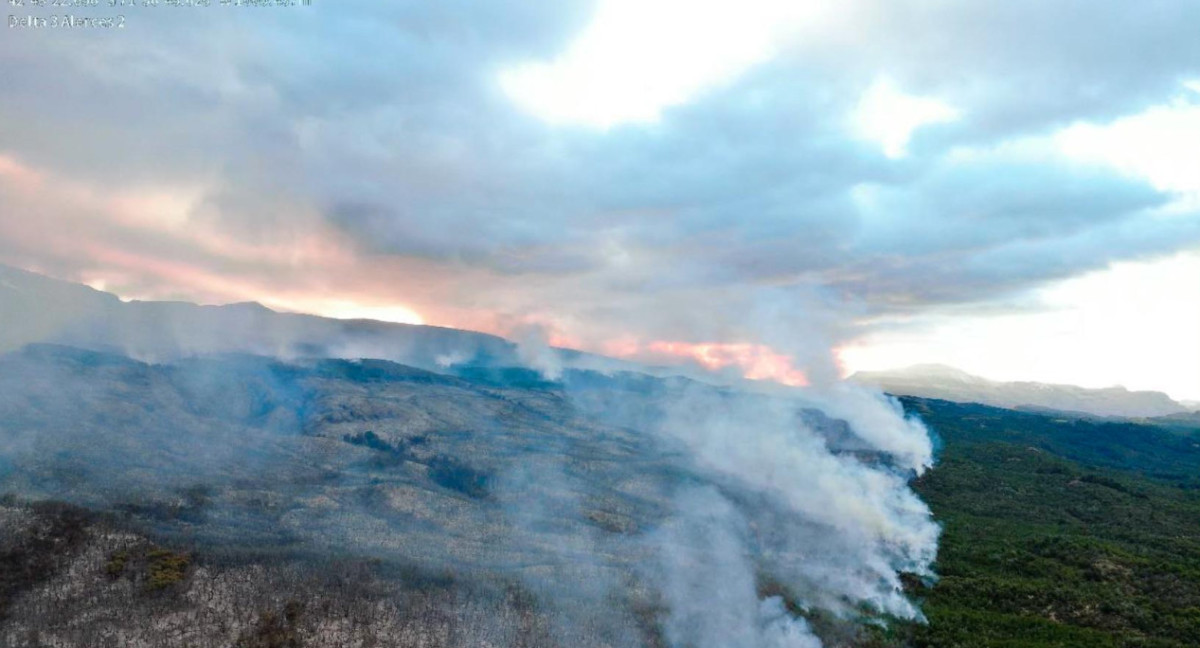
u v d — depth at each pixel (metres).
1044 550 191.62
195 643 126.88
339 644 130.25
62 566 143.38
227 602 137.50
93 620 130.12
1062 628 150.75
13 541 146.62
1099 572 174.12
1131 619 152.38
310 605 139.25
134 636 127.25
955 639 150.75
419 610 142.75
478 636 138.00
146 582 140.88
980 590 171.25
